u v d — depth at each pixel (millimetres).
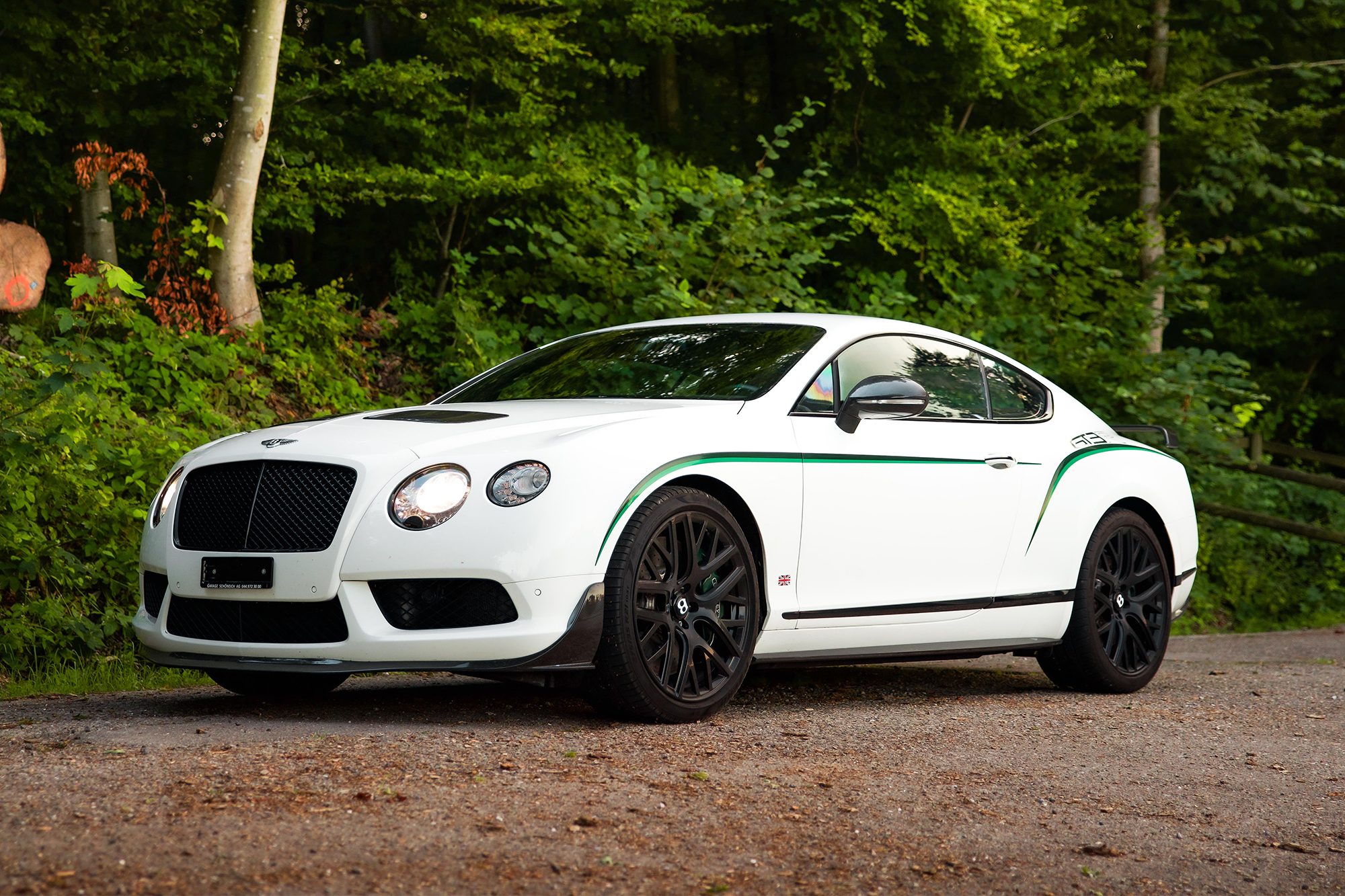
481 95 11836
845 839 2744
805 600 4461
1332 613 13258
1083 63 13547
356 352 10078
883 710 4750
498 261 11570
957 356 5383
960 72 12562
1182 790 3438
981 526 5059
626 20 11727
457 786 2979
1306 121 15039
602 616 3863
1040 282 12922
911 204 12016
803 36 12867
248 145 9273
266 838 2479
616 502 3904
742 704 4859
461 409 4609
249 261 9406
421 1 10750
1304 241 17047
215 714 4223
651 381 4828
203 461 4184
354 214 11797
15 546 6086
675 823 2779
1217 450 11148
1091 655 5492
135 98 10773
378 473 3863
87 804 2697
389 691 4945
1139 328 11844
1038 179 13250
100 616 6359
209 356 8773
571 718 4180
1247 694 5582
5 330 8555
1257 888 2602
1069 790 3363
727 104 14195
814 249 11352
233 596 3959
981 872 2578
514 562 3744
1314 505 15086
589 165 11414
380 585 3826
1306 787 3555
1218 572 12445
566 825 2701
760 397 4527
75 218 10273
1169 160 15625
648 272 10266
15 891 2135
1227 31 14969
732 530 4211
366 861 2375
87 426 7176
